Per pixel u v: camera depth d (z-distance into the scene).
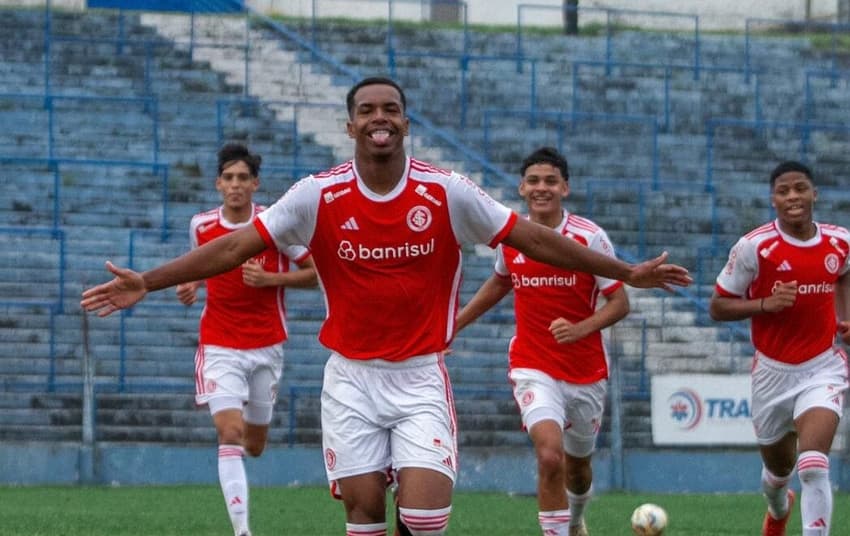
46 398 56.41
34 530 33.84
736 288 29.45
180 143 73.38
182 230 66.88
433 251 20.22
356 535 20.81
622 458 53.72
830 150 84.00
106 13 83.00
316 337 61.94
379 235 20.00
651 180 78.75
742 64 92.69
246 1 95.25
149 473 51.81
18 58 77.75
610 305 28.06
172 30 83.00
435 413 20.50
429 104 81.88
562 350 28.64
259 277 31.58
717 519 41.31
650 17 107.06
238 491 30.39
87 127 73.31
